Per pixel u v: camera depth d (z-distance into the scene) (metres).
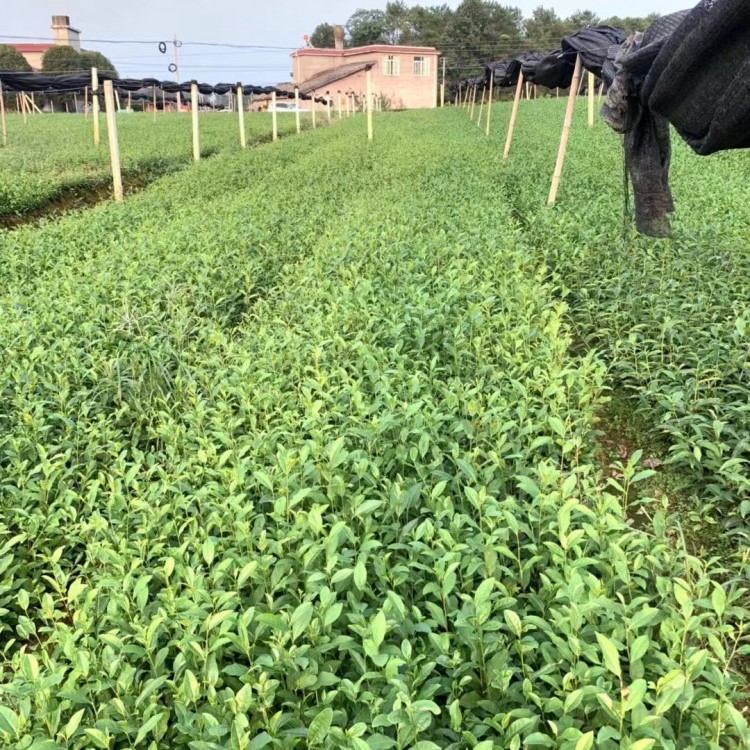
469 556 2.78
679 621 2.38
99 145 20.81
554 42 70.06
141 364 5.00
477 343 4.73
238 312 6.79
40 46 78.19
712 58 3.31
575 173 12.00
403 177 12.23
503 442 3.57
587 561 2.55
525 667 2.31
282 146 21.27
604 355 5.55
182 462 3.71
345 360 4.64
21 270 7.78
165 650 2.40
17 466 3.82
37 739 2.17
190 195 12.48
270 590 2.74
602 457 4.56
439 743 2.23
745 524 3.62
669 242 6.65
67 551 3.64
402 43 79.75
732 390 4.36
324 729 1.99
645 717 1.92
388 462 3.57
